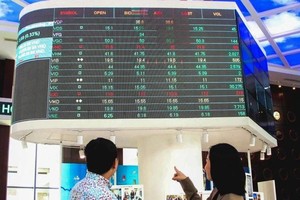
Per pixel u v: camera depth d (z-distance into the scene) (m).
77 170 9.16
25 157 9.38
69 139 4.47
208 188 6.66
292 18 7.32
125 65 3.98
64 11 4.13
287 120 11.69
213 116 3.91
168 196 4.10
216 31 4.23
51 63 3.96
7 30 6.91
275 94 11.75
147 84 3.94
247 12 7.09
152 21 4.16
